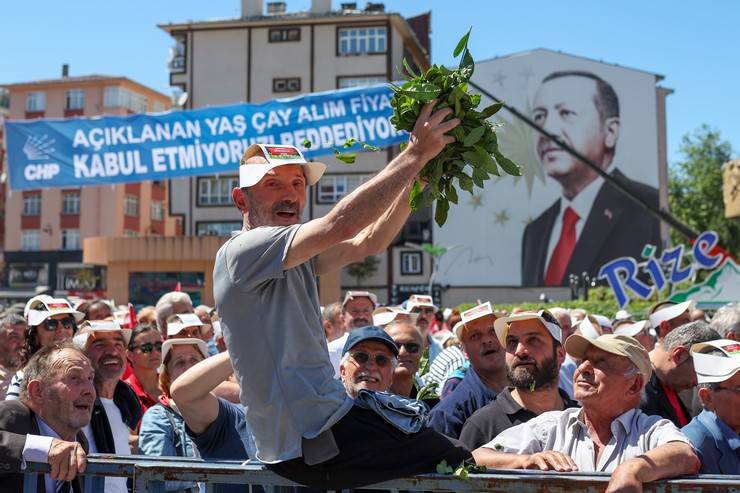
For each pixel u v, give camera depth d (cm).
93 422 496
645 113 4825
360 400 293
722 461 386
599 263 4797
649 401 514
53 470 331
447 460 301
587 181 4812
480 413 480
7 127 1126
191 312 839
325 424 280
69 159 1119
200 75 5356
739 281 1459
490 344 557
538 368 467
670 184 5731
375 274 4981
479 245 4891
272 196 298
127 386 560
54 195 6575
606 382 377
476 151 274
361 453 287
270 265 275
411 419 296
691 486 294
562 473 303
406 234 4978
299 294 285
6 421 380
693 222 5491
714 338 512
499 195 4872
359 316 780
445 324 1385
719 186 5475
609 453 376
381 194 264
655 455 304
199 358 527
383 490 311
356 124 1119
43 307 597
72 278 6494
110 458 333
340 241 269
